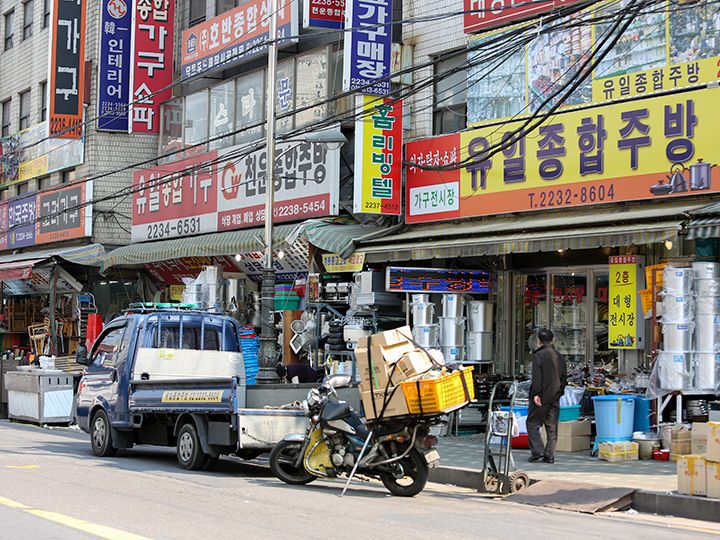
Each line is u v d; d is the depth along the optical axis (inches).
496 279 747.4
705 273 563.2
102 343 636.1
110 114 1129.4
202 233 1014.4
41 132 1327.5
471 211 720.3
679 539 348.5
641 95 613.9
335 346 786.8
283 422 514.6
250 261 957.2
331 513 386.6
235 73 1050.1
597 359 687.7
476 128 719.1
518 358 738.2
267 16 932.0
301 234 802.2
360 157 747.4
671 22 598.9
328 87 863.1
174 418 574.6
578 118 648.4
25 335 1364.4
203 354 611.8
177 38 1171.9
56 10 1164.5
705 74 583.2
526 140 682.2
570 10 586.6
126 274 1178.6
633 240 564.1
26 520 342.3
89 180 1136.2
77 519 347.6
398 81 807.7
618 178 623.8
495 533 348.8
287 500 423.2
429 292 716.7
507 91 700.0
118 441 604.7
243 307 964.0
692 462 422.3
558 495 445.7
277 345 885.8
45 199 1290.6
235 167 964.6
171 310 621.9
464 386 461.7
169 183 1070.4
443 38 786.2
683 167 589.0
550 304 719.1
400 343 465.1
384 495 463.2
